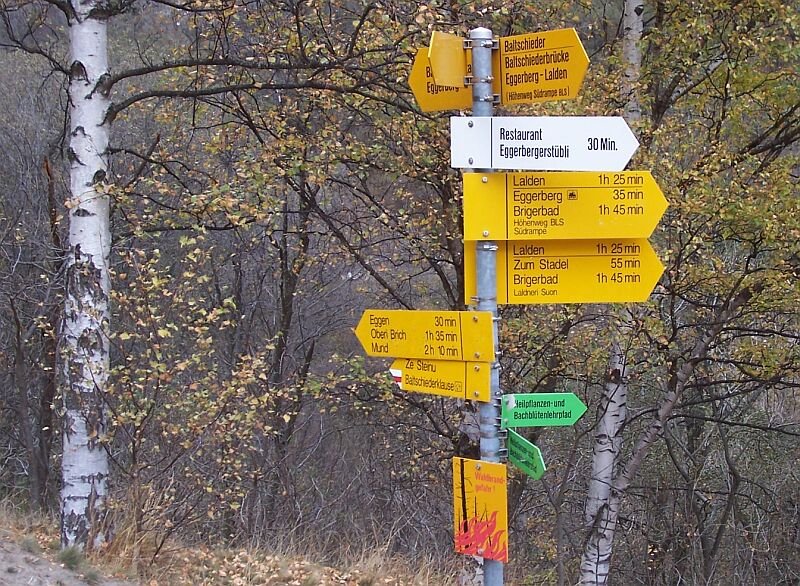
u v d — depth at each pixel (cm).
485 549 321
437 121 789
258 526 934
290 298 1205
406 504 1126
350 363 909
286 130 801
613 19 998
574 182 320
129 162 1127
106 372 590
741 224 791
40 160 1255
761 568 1280
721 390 1209
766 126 925
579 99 794
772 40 805
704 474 1313
